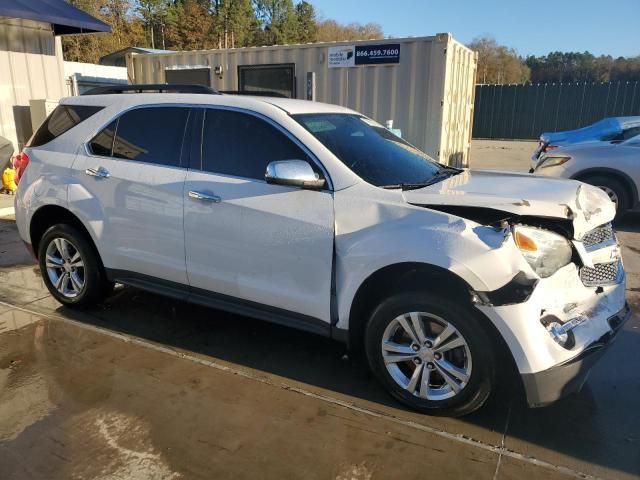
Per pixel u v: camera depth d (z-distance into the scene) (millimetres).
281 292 3506
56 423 3041
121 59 31828
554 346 2787
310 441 2912
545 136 9594
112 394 3346
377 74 9367
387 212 3113
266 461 2750
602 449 2861
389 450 2842
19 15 9008
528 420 3113
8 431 2965
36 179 4531
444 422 3088
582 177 7820
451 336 2977
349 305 3234
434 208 3059
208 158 3777
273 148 3562
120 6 52781
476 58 10875
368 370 3688
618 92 21312
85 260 4430
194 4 61719
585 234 3150
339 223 3227
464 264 2793
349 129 3895
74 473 2645
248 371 3662
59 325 4367
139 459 2752
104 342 4074
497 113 23266
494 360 2914
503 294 2766
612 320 3135
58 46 11031
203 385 3475
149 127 4070
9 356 3828
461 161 10789
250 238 3531
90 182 4234
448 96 9156
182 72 11234
